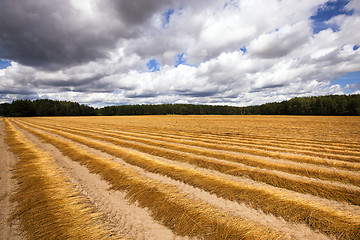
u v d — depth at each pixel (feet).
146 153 33.53
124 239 10.75
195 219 12.47
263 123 120.26
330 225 11.83
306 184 18.08
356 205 14.52
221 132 66.90
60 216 12.92
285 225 12.04
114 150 34.06
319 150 34.65
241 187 17.37
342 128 79.82
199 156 30.14
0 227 11.81
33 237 10.89
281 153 31.94
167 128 85.35
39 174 21.38
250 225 11.87
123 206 14.69
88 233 11.21
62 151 34.32
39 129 78.33
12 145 39.78
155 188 17.34
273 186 18.51
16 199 15.35
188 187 18.06
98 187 18.49
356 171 22.52
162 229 11.77
